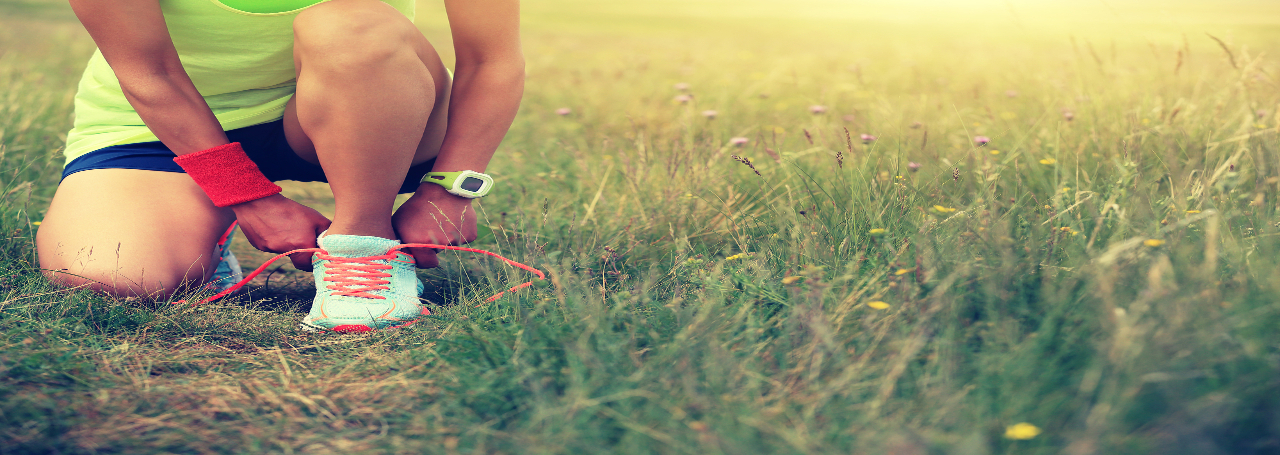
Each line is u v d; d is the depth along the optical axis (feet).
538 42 23.29
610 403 4.09
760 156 6.86
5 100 7.98
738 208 5.86
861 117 8.30
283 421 4.14
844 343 4.34
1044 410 3.89
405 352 4.58
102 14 4.71
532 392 4.21
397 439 4.05
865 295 4.63
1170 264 4.38
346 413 4.21
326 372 4.47
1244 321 4.05
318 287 4.98
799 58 17.16
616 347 4.33
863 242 5.14
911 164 5.98
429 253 5.18
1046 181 5.92
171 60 4.89
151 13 4.77
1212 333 4.00
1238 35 20.02
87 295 4.86
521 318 4.71
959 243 4.81
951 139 7.22
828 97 10.18
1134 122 6.29
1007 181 5.77
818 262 4.96
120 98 5.32
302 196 7.43
